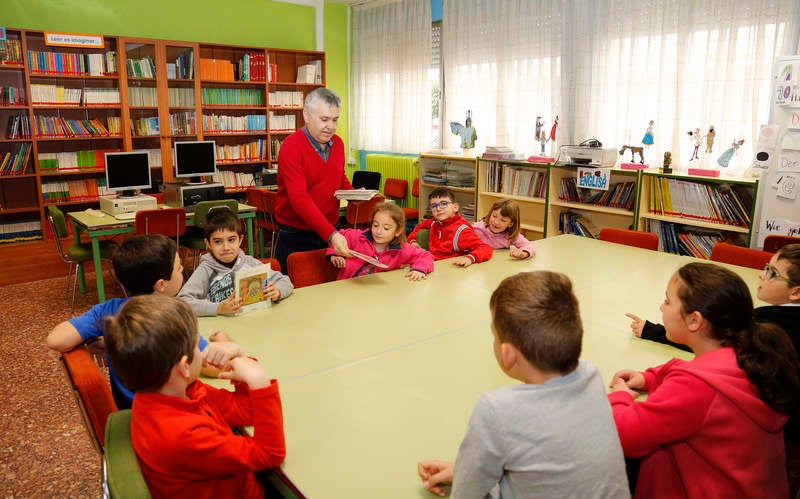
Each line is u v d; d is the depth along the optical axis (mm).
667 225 4223
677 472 1171
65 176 5426
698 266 1252
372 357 1628
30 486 2182
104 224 4043
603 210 4527
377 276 2533
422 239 3428
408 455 1143
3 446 2445
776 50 3744
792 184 3428
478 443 880
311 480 1056
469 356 1643
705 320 1195
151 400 1032
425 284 2410
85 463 2332
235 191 6418
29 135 5102
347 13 7277
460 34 5879
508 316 939
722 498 1096
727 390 1080
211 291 2107
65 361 1387
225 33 6316
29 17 5148
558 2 4895
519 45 5289
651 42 4359
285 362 1586
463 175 5863
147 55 5590
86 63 5309
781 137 3438
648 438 1107
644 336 1808
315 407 1332
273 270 2332
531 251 2953
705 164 4152
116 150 5691
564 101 4957
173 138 5910
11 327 3861
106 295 4602
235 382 1243
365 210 5020
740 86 3975
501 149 5301
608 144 4773
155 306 1039
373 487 1038
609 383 1488
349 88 7484
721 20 3957
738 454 1086
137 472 973
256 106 6438
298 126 6867
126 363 997
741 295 1180
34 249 5086
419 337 1789
